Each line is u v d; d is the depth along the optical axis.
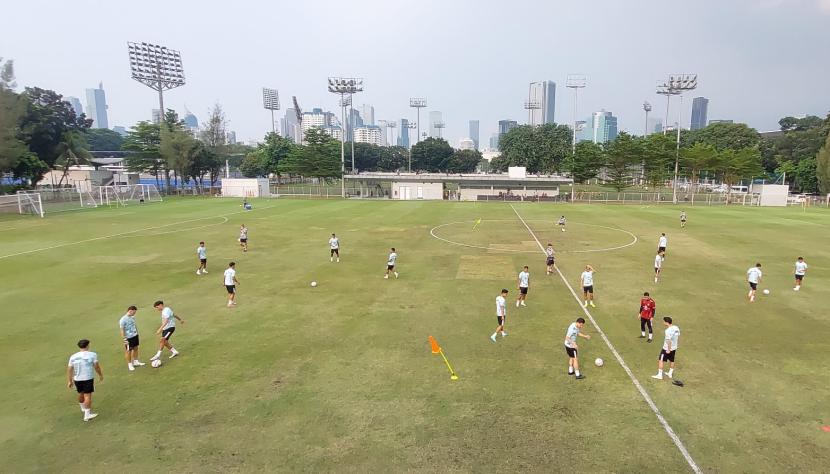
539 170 127.50
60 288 25.09
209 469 10.48
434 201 77.94
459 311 21.33
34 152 70.31
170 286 25.50
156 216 54.84
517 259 32.22
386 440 11.52
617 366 15.62
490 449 11.16
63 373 15.21
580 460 10.76
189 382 14.55
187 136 88.56
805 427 12.05
